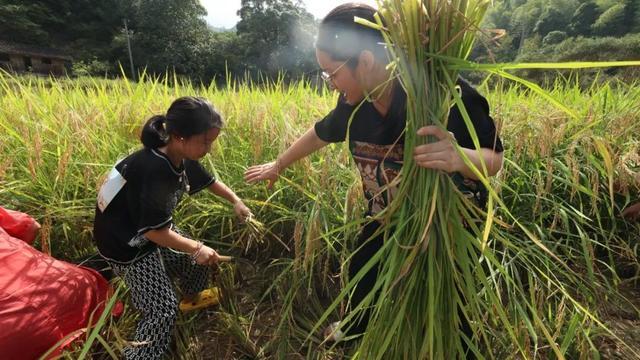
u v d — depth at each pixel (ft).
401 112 4.75
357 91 4.76
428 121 3.99
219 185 7.66
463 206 4.28
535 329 6.63
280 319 7.50
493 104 10.36
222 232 8.89
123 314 7.09
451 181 4.18
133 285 6.39
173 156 5.97
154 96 12.62
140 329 6.23
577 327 6.31
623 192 8.48
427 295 4.54
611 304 7.63
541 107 11.37
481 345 6.32
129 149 9.39
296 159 7.07
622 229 9.14
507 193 8.99
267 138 9.68
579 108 11.75
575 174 7.27
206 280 7.88
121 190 5.94
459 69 3.83
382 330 4.66
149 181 5.64
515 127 9.54
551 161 7.55
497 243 8.08
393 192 5.24
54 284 6.12
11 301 5.55
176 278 8.21
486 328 6.21
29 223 7.36
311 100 12.41
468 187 4.86
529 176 8.45
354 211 7.50
